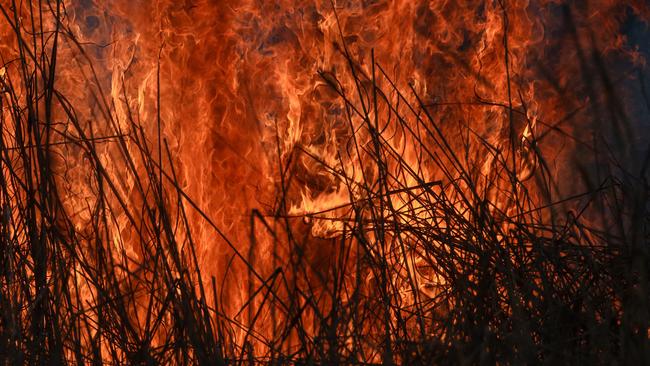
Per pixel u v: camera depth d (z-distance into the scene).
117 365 4.91
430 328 5.16
